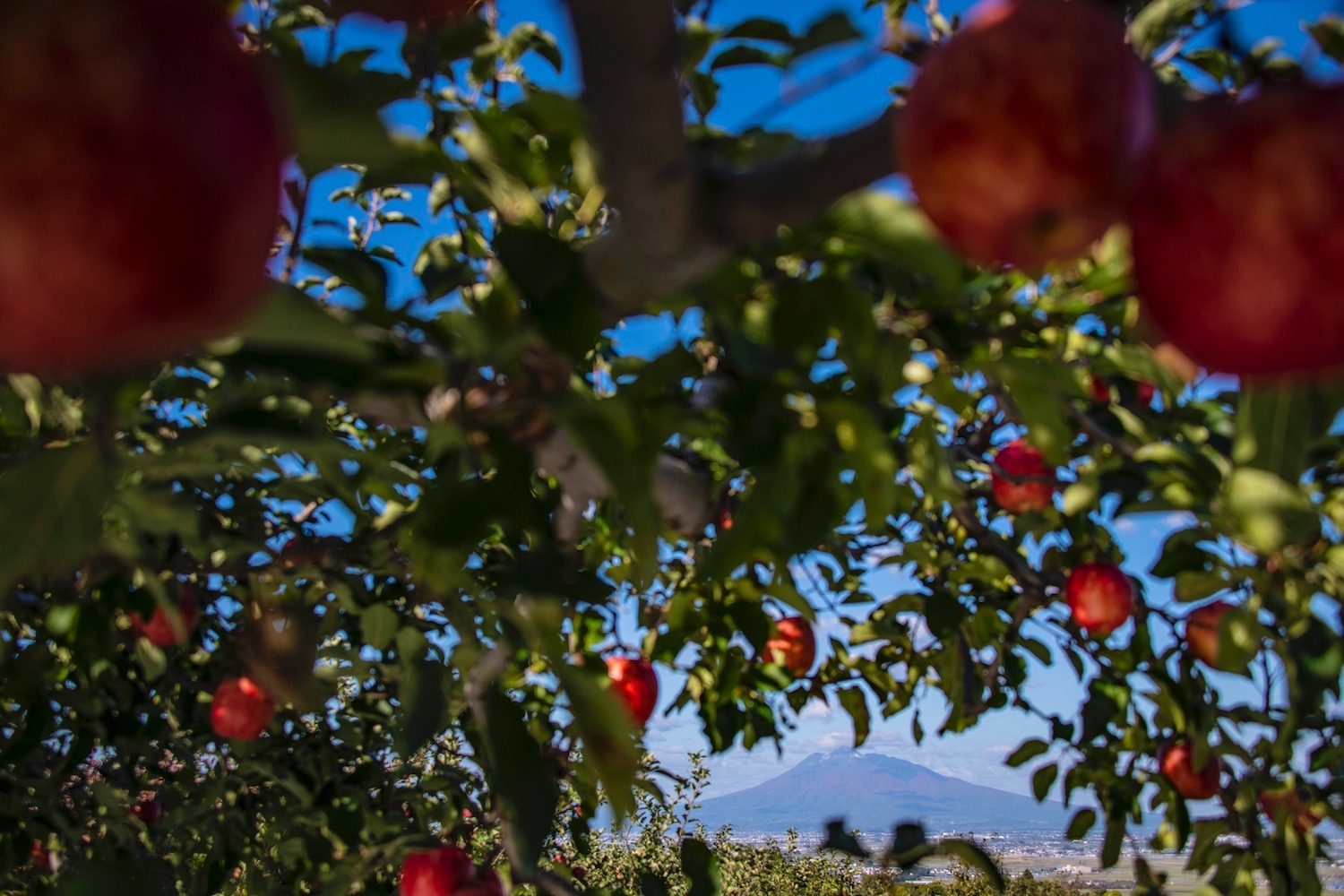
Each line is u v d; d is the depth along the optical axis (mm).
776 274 1629
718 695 3033
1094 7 780
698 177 912
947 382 2076
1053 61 720
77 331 499
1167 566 2350
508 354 1163
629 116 814
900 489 2314
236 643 3244
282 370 1271
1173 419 2334
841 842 2129
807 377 1488
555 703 3143
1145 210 710
